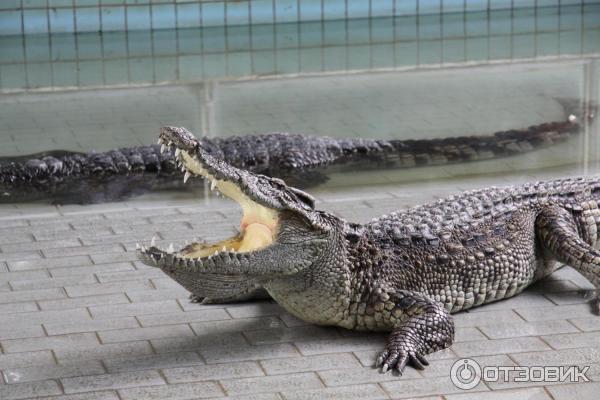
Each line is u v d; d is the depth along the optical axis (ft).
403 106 46.24
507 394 18.89
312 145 38.70
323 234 21.16
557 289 24.32
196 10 63.10
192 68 54.29
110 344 21.48
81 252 27.14
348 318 21.89
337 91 49.47
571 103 45.34
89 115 45.52
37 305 23.63
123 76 52.70
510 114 43.91
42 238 28.43
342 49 58.29
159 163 37.52
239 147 38.32
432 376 19.72
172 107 46.80
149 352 21.07
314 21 65.00
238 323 22.62
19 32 61.21
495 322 22.30
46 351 21.17
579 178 26.08
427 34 61.52
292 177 35.94
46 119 44.86
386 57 56.24
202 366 20.35
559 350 20.72
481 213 23.67
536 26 62.80
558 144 38.88
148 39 60.85
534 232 24.11
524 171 35.19
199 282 20.38
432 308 21.13
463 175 35.04
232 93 49.44
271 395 19.03
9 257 26.84
